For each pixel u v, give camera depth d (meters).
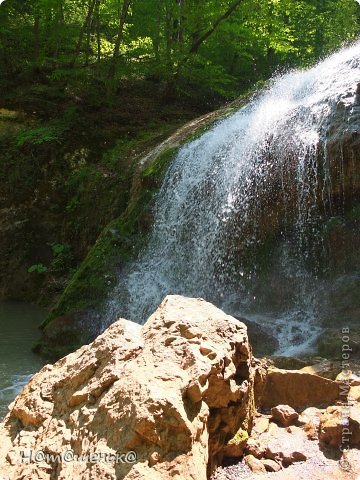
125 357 2.70
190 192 8.24
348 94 7.06
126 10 13.54
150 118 13.41
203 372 2.53
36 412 2.73
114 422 2.36
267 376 3.55
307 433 3.03
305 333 6.01
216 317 2.98
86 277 7.95
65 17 15.95
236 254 7.38
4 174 11.41
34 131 11.73
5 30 13.34
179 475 2.18
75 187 11.12
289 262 6.93
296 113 7.57
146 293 7.79
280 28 15.30
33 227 11.00
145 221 8.55
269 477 2.62
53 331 7.11
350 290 6.19
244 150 7.71
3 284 10.51
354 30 16.86
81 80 13.73
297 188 6.94
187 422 2.29
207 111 14.88
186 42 14.79
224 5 14.03
